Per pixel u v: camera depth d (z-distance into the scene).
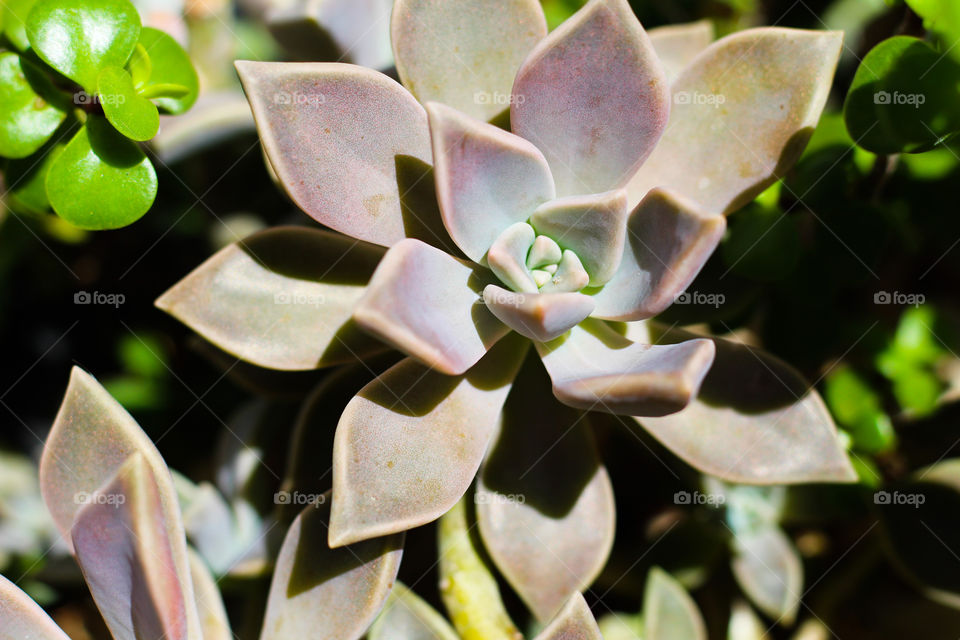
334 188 0.31
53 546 0.34
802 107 0.32
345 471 0.30
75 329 0.37
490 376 0.32
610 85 0.31
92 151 0.32
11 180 0.34
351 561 0.31
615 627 0.35
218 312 0.32
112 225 0.33
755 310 0.35
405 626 0.32
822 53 0.31
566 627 0.30
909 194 0.36
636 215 0.31
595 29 0.31
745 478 0.32
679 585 0.34
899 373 0.35
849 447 0.35
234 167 0.36
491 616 0.33
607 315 0.32
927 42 0.34
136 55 0.33
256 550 0.33
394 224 0.32
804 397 0.32
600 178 0.32
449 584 0.33
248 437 0.34
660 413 0.30
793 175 0.35
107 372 0.37
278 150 0.31
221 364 0.34
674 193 0.30
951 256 0.37
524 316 0.30
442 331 0.30
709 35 0.35
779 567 0.35
